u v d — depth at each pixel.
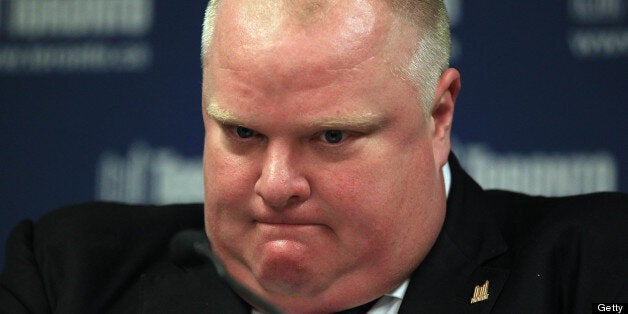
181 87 4.59
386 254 2.46
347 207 2.36
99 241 2.90
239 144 2.37
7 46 4.64
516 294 2.60
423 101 2.44
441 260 2.61
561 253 2.68
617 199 2.80
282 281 2.42
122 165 4.60
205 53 2.44
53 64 4.64
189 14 4.60
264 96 2.25
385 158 2.36
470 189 2.82
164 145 4.57
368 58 2.28
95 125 4.61
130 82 4.61
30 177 4.63
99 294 2.79
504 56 4.35
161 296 2.72
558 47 4.32
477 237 2.70
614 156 4.27
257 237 2.41
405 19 2.36
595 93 4.29
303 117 2.26
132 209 3.08
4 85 4.65
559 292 2.64
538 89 4.33
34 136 4.64
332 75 2.25
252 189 2.38
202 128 4.57
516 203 2.92
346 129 2.29
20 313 2.80
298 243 2.38
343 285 2.46
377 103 2.30
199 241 2.22
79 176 4.60
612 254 2.65
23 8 4.64
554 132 4.31
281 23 2.25
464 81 4.37
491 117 4.34
